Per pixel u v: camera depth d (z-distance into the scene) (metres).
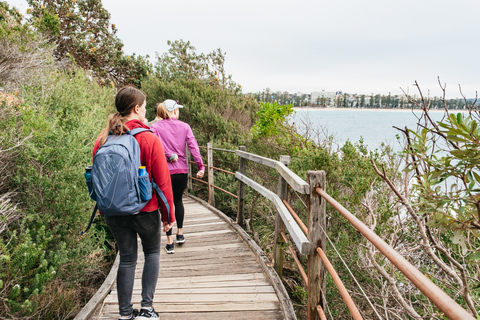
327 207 4.44
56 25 8.87
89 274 3.98
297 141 7.61
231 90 12.00
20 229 3.29
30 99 4.49
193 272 3.44
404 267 1.03
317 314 2.26
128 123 2.16
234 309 2.73
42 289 2.91
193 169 8.50
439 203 1.73
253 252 3.94
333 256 4.11
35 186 3.72
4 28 5.55
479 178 1.57
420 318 2.31
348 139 5.06
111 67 13.30
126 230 2.16
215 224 5.05
